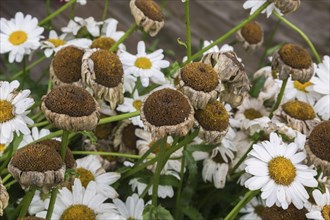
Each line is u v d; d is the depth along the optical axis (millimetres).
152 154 830
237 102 729
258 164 705
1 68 1206
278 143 717
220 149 830
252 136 831
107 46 892
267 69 944
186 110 654
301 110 818
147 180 799
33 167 602
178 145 731
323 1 1354
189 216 790
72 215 719
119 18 1299
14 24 923
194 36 1283
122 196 834
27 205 660
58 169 611
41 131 794
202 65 686
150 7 832
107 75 733
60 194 724
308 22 1308
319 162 691
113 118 744
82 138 854
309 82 916
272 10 860
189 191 797
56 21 1291
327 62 900
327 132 692
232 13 1343
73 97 622
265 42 1259
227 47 951
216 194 857
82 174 767
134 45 1247
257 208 812
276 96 908
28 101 708
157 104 650
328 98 875
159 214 719
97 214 729
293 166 706
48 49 901
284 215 718
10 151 735
